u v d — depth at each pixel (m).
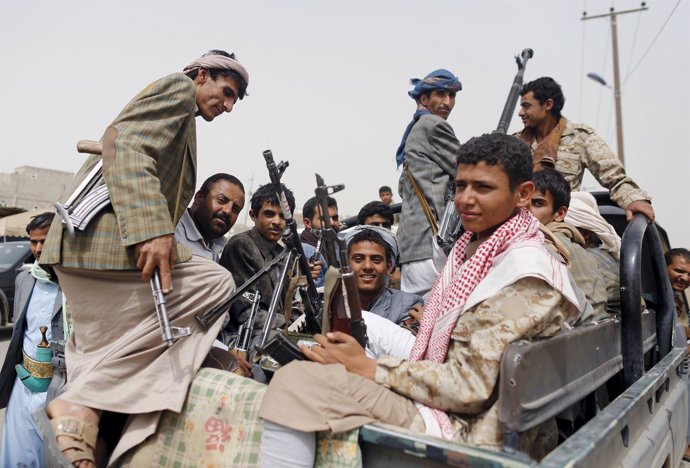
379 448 1.31
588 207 2.92
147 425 1.60
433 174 2.89
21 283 3.07
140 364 1.67
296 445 1.34
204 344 1.79
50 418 1.54
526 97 3.57
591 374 1.70
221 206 2.87
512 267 1.42
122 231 1.67
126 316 1.75
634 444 1.88
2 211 12.57
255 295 2.42
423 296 2.99
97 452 1.69
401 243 3.04
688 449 4.03
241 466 1.42
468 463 1.13
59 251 1.75
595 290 2.24
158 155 1.83
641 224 2.49
